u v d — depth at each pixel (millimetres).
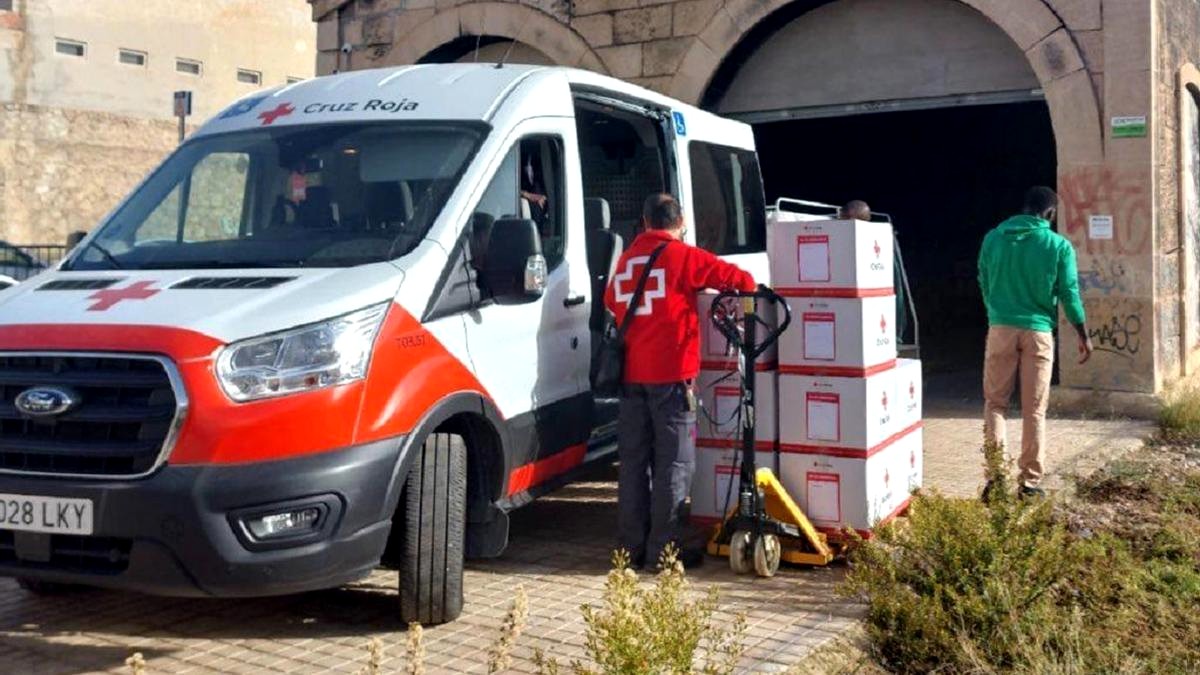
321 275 5297
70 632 5473
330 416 4844
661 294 6133
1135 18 10820
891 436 6637
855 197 20953
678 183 8023
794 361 6363
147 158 32844
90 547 4797
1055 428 10281
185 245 5949
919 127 20969
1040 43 11258
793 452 6395
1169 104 11516
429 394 5281
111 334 4805
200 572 4641
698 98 13391
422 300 5375
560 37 14234
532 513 7730
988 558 5410
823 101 13219
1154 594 5730
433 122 6234
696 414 6500
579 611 5645
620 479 6383
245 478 4645
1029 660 4828
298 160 6188
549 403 6320
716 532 6582
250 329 4812
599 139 8227
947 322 21391
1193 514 7359
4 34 30891
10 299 5438
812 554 6332
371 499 4953
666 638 3777
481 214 5898
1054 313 7691
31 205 30484
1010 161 21078
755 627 5355
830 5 13062
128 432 4719
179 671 4953
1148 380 10867
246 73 35906
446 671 4879
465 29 14961
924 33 12609
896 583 5414
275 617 5629
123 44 33031
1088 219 11062
